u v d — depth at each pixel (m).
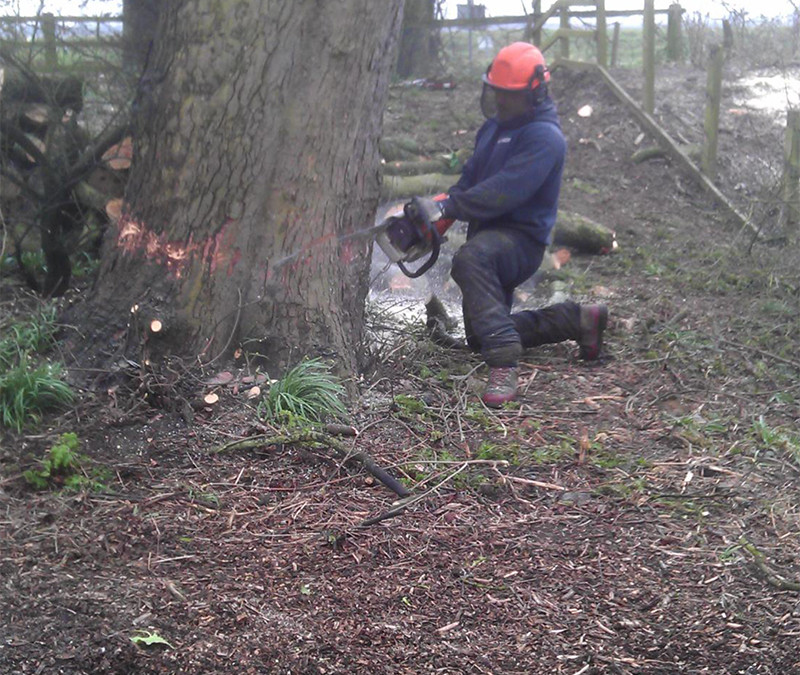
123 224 4.77
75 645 3.02
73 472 3.96
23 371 4.36
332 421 4.47
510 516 3.90
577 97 11.05
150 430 4.28
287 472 4.11
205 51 4.47
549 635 3.21
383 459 4.23
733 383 5.38
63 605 3.20
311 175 4.60
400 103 11.37
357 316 5.00
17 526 3.62
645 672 3.06
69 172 6.14
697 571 3.58
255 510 3.84
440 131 10.45
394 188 8.15
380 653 3.09
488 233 5.09
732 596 3.44
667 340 5.94
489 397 4.89
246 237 4.59
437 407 4.78
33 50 6.11
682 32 13.82
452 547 3.67
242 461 4.16
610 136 10.20
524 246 5.11
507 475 4.20
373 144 4.85
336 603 3.31
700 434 4.67
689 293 6.99
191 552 3.55
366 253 4.98
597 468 4.28
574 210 8.75
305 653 3.06
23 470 3.95
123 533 3.62
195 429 4.30
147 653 3.01
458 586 3.44
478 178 5.14
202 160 4.53
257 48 4.44
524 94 4.90
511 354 4.96
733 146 10.15
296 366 4.66
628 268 7.55
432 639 3.17
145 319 4.57
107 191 6.57
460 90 12.27
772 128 10.52
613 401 5.06
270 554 3.56
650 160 9.76
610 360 5.61
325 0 4.43
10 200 6.55
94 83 6.23
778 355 5.81
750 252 7.71
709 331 6.16
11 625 3.09
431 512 3.89
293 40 4.45
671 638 3.22
